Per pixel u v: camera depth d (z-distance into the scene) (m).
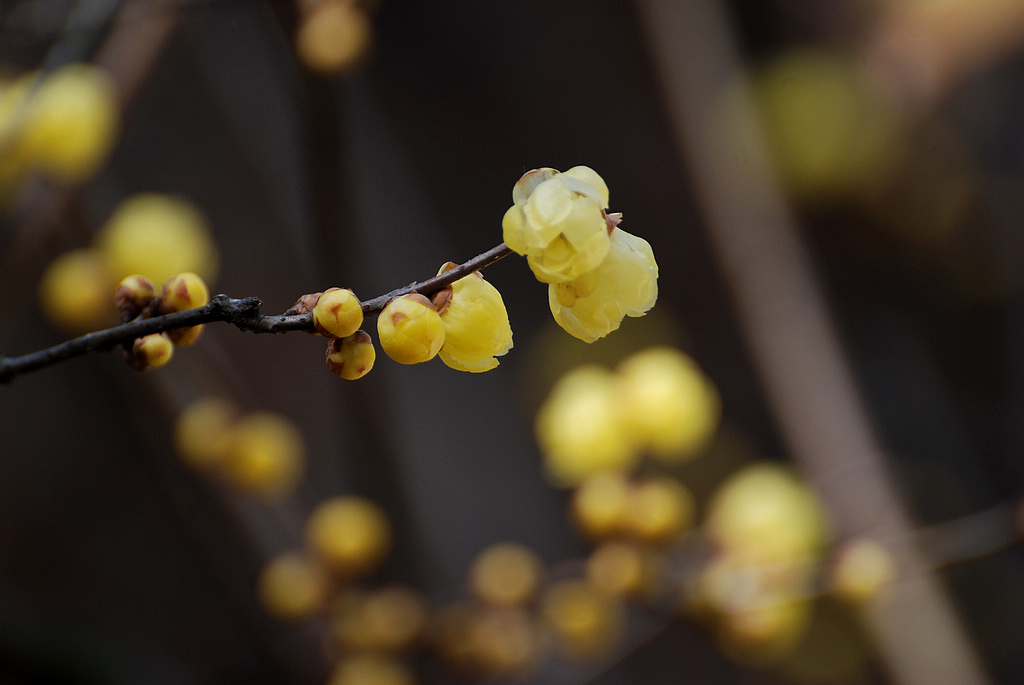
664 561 1.00
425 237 1.75
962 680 1.34
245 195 1.66
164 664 1.31
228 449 1.08
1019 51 1.59
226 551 1.18
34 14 1.04
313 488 1.50
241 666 1.20
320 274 0.99
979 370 1.78
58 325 1.05
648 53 1.82
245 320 0.73
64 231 1.05
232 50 1.58
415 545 1.24
